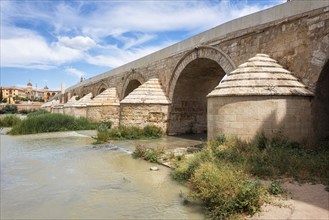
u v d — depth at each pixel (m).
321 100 10.02
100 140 16.69
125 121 19.12
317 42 9.49
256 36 12.06
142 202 6.55
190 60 16.84
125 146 14.63
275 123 9.43
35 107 87.12
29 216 5.81
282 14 10.82
